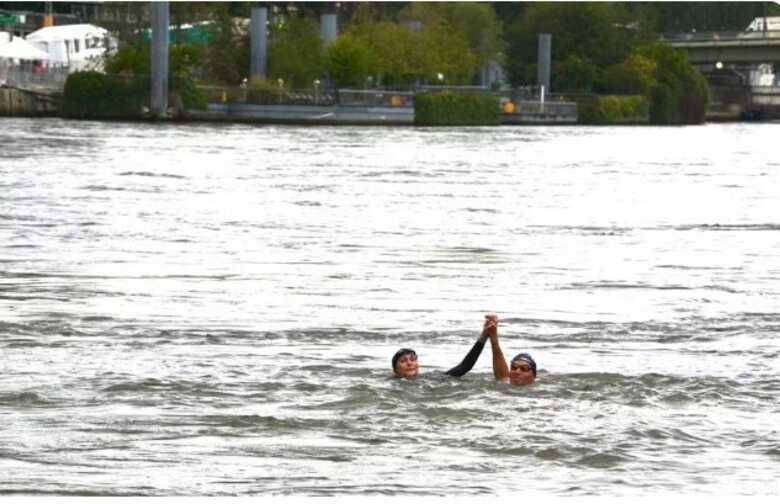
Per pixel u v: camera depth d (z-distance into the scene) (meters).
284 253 69.12
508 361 42.16
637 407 35.97
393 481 29.67
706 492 29.30
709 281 61.62
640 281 61.19
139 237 74.75
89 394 36.72
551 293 57.12
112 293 54.91
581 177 129.00
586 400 36.56
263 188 108.25
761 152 180.88
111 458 30.95
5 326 46.75
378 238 76.75
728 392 37.81
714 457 31.62
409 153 159.12
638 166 147.88
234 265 64.19
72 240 72.69
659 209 98.06
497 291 57.28
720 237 80.44
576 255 70.56
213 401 36.09
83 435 32.72
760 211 97.94
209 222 83.00
